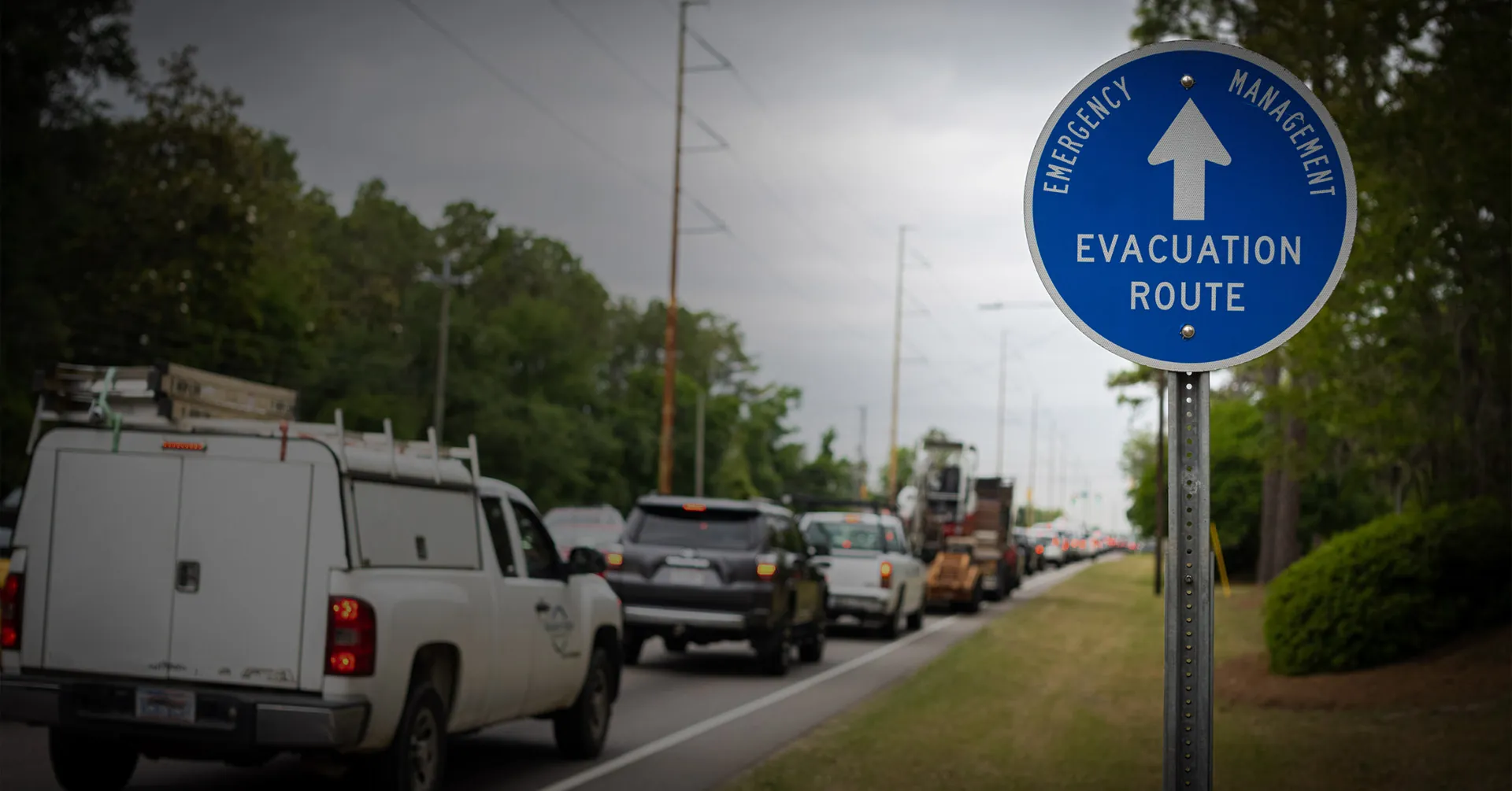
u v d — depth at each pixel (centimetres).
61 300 4469
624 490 9169
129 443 838
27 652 836
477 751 1180
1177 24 2492
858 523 2705
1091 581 5775
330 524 812
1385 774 1087
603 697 1184
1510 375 1995
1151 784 1044
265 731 791
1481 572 1727
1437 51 1797
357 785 978
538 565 1082
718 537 1870
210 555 821
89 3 4191
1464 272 1850
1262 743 1266
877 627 3053
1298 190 424
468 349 8088
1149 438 10912
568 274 12031
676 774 1090
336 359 7394
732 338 14488
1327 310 1981
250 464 823
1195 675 400
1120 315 427
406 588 853
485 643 945
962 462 3934
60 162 4341
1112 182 429
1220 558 4581
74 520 839
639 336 14212
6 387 3981
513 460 7975
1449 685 1521
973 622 3275
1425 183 1800
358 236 10444
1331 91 1883
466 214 10819
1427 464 2128
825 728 1340
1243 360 421
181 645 819
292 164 9156
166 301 4772
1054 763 1136
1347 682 1650
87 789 887
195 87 4819
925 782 1041
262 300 6550
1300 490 4822
